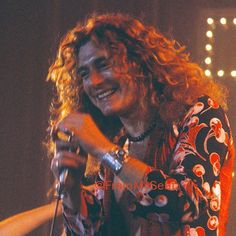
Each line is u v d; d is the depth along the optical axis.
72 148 2.83
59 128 2.84
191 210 2.74
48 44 9.06
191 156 2.82
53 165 2.86
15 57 9.14
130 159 2.77
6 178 9.18
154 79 3.04
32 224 3.17
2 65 9.16
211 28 8.95
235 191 8.38
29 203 9.16
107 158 2.78
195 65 3.15
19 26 9.10
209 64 8.94
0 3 9.09
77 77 3.23
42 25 9.06
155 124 3.02
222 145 2.89
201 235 2.84
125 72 2.97
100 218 3.04
